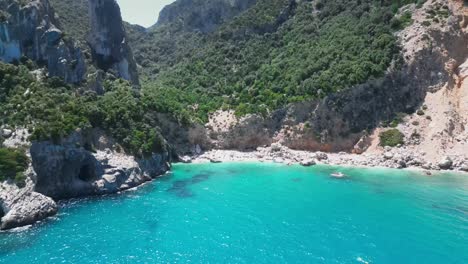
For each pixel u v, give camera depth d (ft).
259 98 374.43
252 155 336.29
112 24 384.68
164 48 613.11
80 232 185.78
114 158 254.06
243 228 191.01
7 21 285.23
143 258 162.61
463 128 314.14
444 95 329.11
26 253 165.17
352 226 192.03
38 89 257.34
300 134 339.57
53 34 294.05
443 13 359.66
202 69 472.44
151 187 253.85
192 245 174.19
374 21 384.27
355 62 353.51
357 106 336.08
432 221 196.13
